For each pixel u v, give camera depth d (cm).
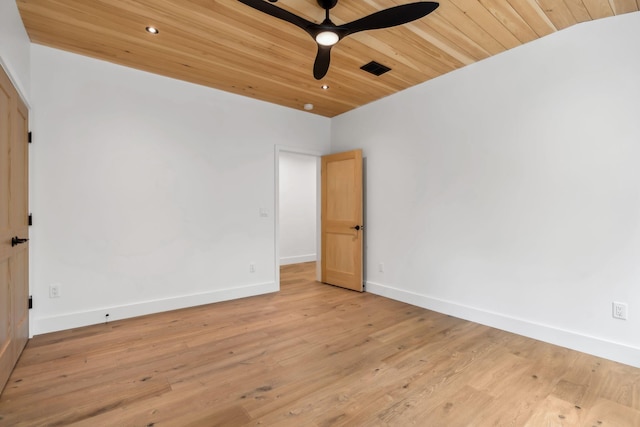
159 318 313
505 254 284
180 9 221
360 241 414
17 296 224
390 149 390
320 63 239
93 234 297
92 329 284
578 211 243
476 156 304
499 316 287
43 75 273
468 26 242
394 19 187
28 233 258
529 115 268
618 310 226
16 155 223
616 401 180
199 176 358
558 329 253
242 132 391
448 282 328
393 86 361
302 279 496
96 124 298
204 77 337
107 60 299
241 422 162
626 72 223
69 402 177
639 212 218
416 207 360
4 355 193
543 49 259
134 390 189
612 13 226
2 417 164
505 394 187
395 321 307
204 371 212
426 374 209
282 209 650
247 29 246
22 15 227
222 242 375
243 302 369
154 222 330
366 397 184
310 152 457
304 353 239
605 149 231
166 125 337
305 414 168
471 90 307
